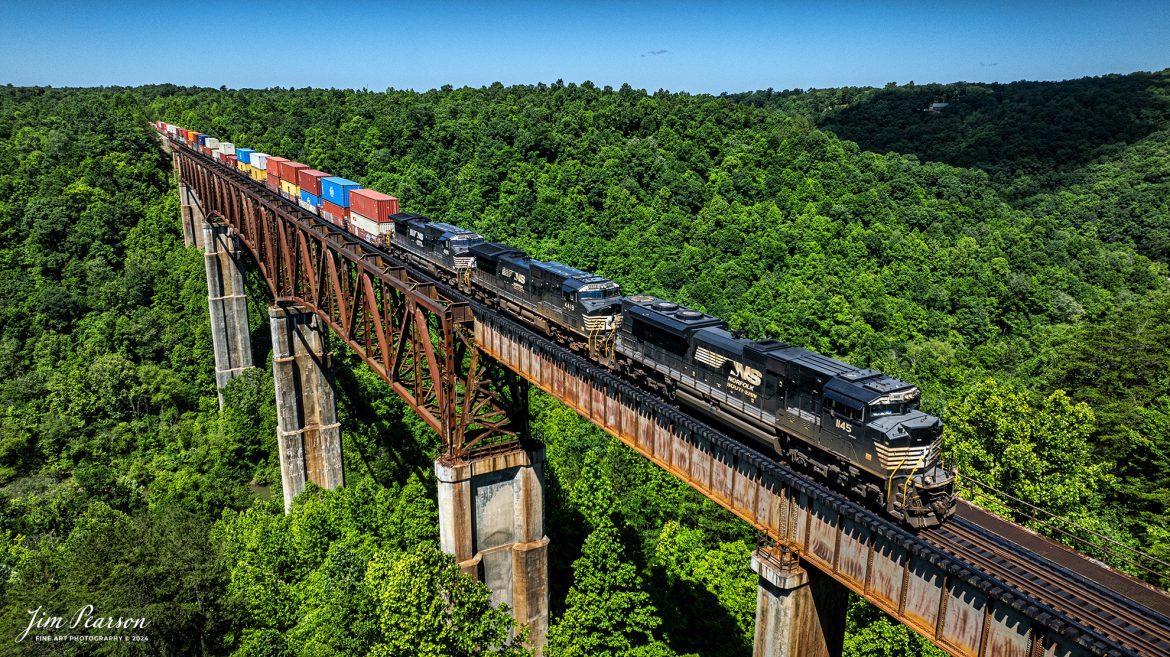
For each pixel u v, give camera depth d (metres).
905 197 116.50
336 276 48.56
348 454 68.00
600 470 55.25
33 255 87.56
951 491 25.20
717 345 32.34
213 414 78.75
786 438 29.67
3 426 70.44
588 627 38.56
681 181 110.50
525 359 38.44
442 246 54.41
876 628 36.75
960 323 90.44
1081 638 17.23
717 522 52.66
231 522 56.31
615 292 41.00
